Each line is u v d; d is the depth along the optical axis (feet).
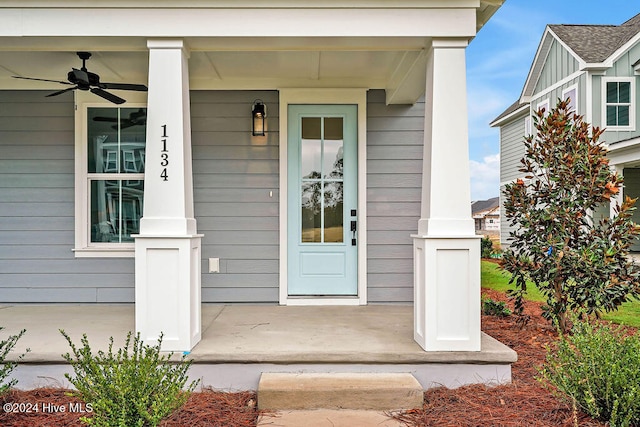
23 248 16.93
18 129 16.93
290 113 16.97
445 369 10.65
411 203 17.06
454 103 10.99
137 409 7.73
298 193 17.03
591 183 13.70
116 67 15.23
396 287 17.01
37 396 10.04
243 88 16.80
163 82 10.98
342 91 16.87
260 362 10.46
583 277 13.44
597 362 8.70
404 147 17.06
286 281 16.88
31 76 16.25
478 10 11.41
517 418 9.02
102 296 16.96
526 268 14.29
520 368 11.57
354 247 17.12
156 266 10.66
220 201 16.96
